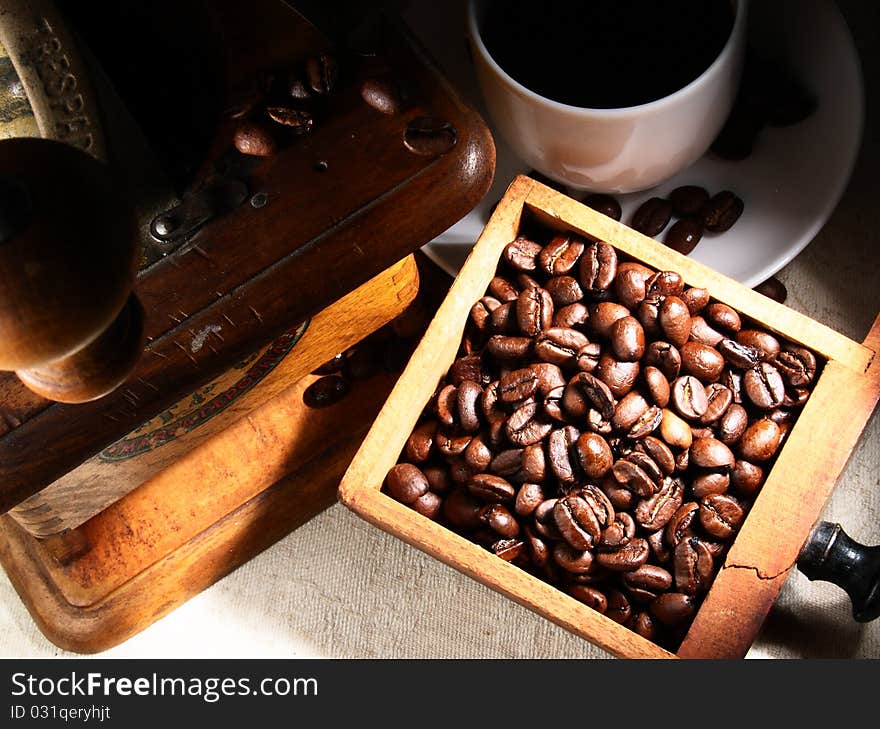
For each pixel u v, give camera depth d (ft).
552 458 1.35
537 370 1.37
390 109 1.27
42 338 0.89
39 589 1.56
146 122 1.25
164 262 1.24
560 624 1.33
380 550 1.60
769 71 1.49
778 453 1.36
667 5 1.49
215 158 1.26
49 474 1.23
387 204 1.25
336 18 1.28
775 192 1.50
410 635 1.58
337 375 1.58
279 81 1.28
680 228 1.50
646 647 1.30
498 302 1.41
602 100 1.46
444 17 1.56
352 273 1.25
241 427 1.58
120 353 0.99
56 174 0.88
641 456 1.34
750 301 1.37
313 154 1.26
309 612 1.59
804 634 1.52
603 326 1.37
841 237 1.58
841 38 1.48
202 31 1.26
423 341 1.38
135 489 1.57
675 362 1.36
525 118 1.43
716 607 1.32
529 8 1.51
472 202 1.27
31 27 1.13
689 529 1.35
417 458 1.39
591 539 1.33
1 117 1.17
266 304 1.24
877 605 1.35
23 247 0.86
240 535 1.57
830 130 1.48
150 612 1.56
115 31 1.23
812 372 1.36
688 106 1.39
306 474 1.58
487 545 1.38
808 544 1.36
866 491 1.53
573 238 1.41
